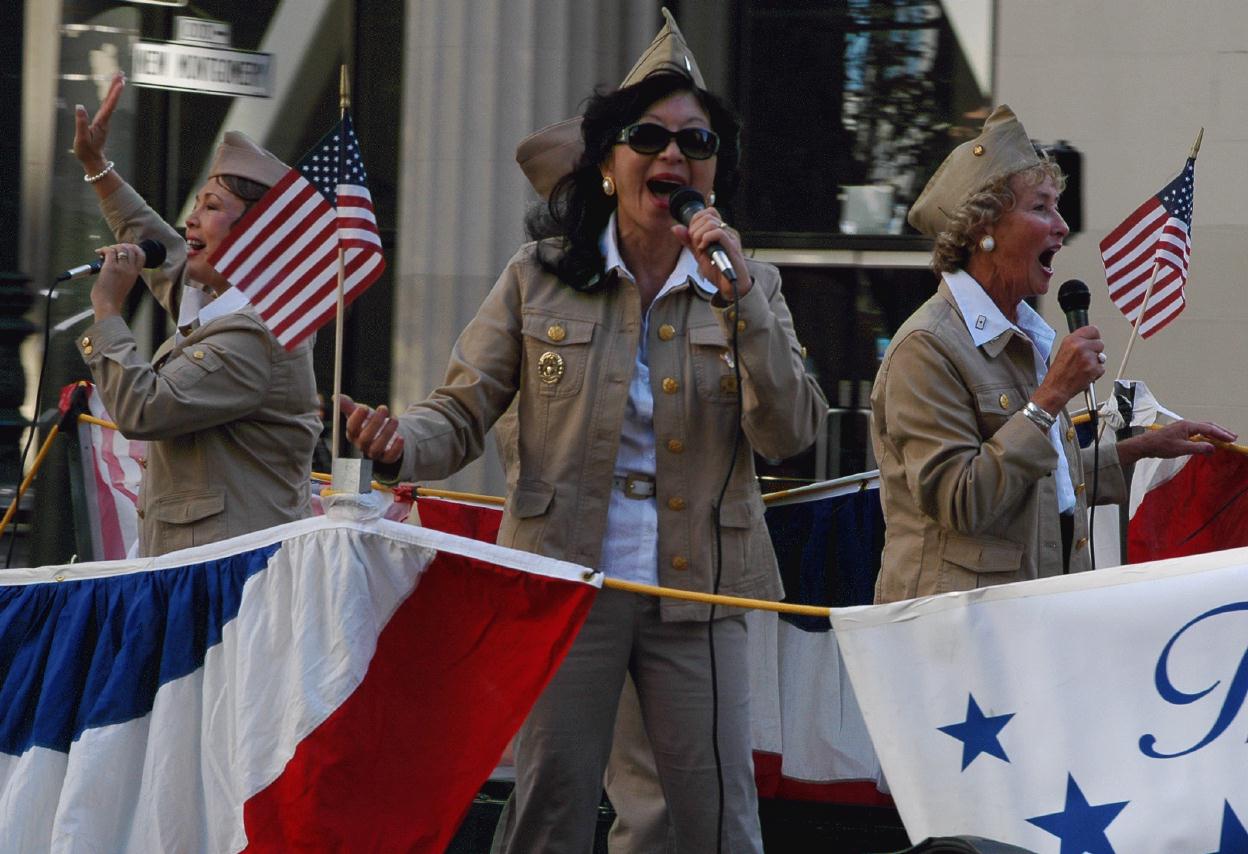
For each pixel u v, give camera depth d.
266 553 4.57
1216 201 8.46
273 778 4.47
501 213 8.73
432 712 4.49
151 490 6.09
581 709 4.91
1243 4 8.42
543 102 8.70
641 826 5.48
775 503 6.86
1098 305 8.59
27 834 4.70
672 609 4.92
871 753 6.62
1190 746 3.98
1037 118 8.73
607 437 4.99
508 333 5.16
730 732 4.99
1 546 9.92
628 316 5.05
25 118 10.09
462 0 8.73
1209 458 6.89
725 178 5.25
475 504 7.34
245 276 4.94
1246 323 8.41
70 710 4.75
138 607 4.71
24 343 10.13
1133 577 4.07
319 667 4.45
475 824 6.50
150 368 5.86
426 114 8.81
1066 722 4.05
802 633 6.73
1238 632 3.99
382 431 4.63
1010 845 3.82
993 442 4.86
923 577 5.10
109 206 6.93
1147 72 8.56
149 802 4.60
